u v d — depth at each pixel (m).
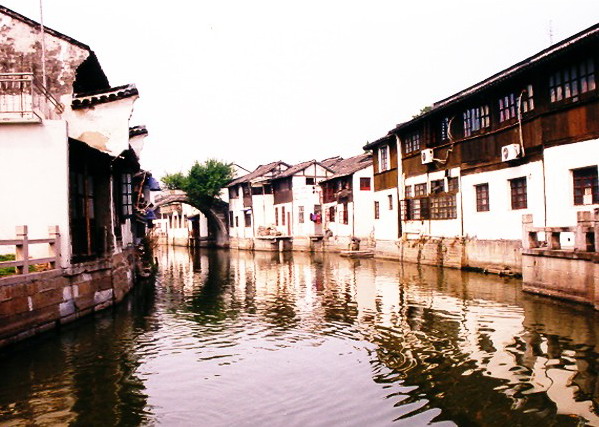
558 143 15.55
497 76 19.09
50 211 12.70
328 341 10.80
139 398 7.75
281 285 20.45
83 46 17.61
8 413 7.20
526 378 7.80
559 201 15.59
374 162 31.25
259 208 49.72
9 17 17.25
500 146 18.86
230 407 7.32
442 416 6.66
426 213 24.48
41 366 9.33
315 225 42.09
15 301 10.34
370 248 34.44
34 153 12.77
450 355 9.22
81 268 13.41
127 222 21.88
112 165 17.56
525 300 13.66
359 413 6.88
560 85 15.48
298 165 48.22
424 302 14.47
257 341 11.07
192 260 38.78
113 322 13.25
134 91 17.78
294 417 6.84
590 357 8.55
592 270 11.77
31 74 12.64
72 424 6.83
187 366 9.33
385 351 9.76
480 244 20.19
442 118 23.17
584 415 6.45
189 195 53.47
